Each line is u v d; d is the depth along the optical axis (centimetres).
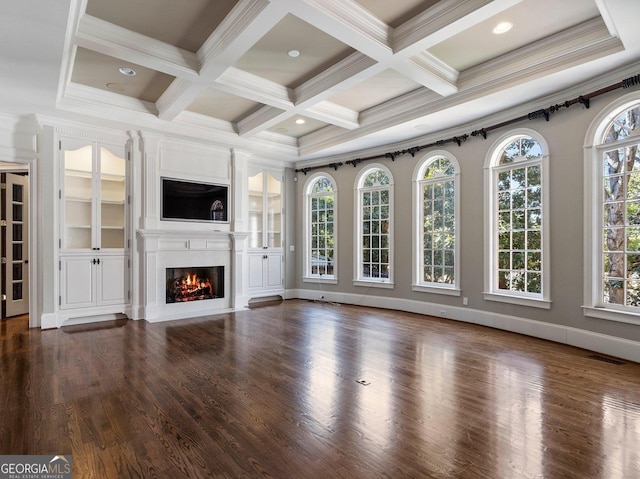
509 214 475
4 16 260
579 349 386
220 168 623
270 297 729
